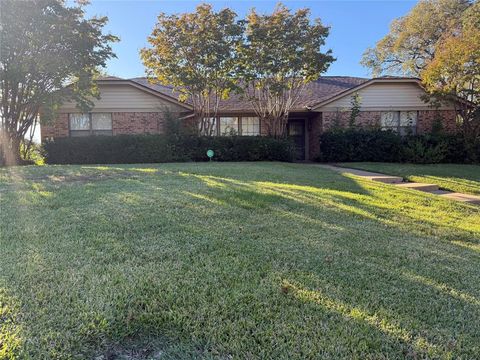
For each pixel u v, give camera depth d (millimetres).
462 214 5660
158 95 14945
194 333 2113
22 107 12664
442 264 3357
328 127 15430
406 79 15430
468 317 2387
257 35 13117
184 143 13742
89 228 4020
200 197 5625
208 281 2777
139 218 4418
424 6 20359
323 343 2041
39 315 2219
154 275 2840
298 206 5336
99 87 14703
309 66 13562
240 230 4109
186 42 12883
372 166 12195
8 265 2986
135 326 2168
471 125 14203
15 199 5398
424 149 13773
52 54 11938
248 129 16547
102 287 2607
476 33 12906
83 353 1918
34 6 11250
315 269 3104
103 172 8555
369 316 2355
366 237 4082
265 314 2330
